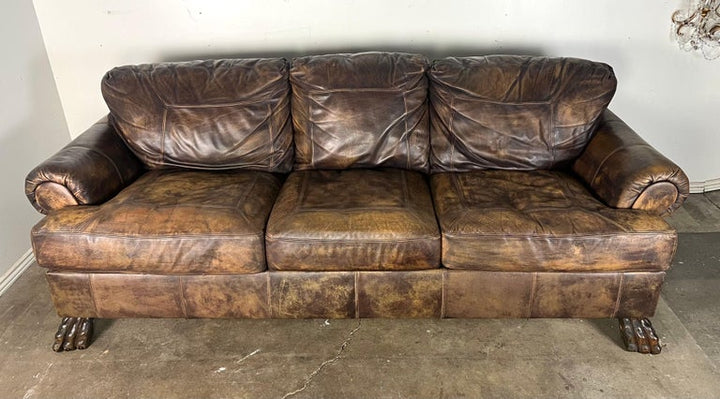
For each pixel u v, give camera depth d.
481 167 2.27
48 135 2.62
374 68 2.27
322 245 1.81
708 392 1.72
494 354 1.91
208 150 2.26
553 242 1.77
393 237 1.80
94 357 1.93
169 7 2.52
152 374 1.85
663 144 2.80
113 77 2.29
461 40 2.59
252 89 2.27
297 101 2.29
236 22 2.56
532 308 1.91
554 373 1.82
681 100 2.69
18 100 2.40
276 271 1.88
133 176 2.22
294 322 2.08
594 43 2.58
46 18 2.53
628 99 2.70
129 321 2.10
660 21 2.52
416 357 1.90
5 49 2.31
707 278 2.24
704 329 1.98
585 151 2.18
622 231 1.77
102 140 2.17
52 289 1.92
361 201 1.97
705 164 2.83
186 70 2.30
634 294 1.86
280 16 2.54
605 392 1.74
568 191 2.01
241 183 2.11
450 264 1.84
